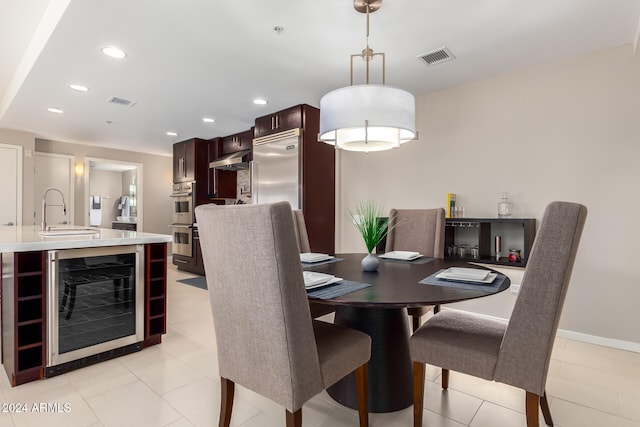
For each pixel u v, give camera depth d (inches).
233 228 48.0
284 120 165.5
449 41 101.5
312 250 159.3
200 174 227.6
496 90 127.0
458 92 136.4
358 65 117.3
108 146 254.1
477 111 131.6
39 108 163.6
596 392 77.5
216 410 69.7
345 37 99.3
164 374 85.0
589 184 108.8
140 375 84.4
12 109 165.2
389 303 49.7
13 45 120.9
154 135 219.8
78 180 244.2
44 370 82.0
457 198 136.3
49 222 230.7
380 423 66.2
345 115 74.7
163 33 97.3
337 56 110.8
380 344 71.8
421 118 146.6
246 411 69.7
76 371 86.1
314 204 161.3
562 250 48.5
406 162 151.1
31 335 82.7
